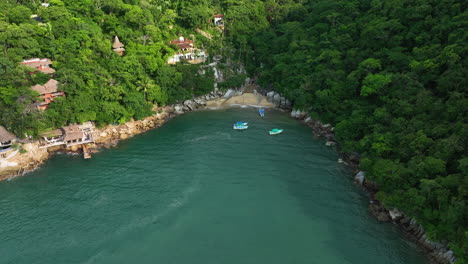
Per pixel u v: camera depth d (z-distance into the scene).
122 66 94.38
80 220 55.84
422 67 74.88
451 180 48.78
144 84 96.25
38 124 76.12
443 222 47.47
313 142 83.81
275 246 50.66
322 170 71.00
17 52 84.88
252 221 55.91
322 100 91.94
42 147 77.69
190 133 90.31
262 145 82.38
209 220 56.00
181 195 62.47
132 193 63.12
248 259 48.19
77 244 50.66
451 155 53.97
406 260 47.44
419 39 84.56
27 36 87.88
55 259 47.84
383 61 88.12
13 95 74.94
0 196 63.09
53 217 56.69
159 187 65.00
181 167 72.31
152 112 99.00
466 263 41.38
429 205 50.06
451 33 77.19
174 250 49.72
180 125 96.19
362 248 50.00
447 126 58.81
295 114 100.31
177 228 54.06
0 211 58.38
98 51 98.12
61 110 81.00
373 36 94.19
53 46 91.56
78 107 82.56
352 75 88.62
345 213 57.78
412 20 92.19
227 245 50.75
